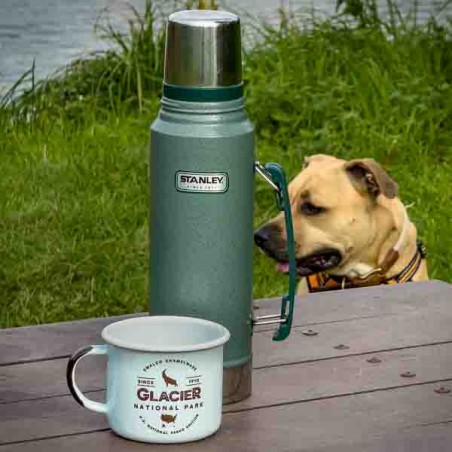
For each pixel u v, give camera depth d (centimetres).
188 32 152
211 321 156
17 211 372
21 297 317
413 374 169
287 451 148
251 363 162
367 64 464
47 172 403
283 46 480
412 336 182
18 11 605
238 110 155
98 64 492
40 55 535
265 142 425
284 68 462
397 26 525
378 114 438
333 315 189
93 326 184
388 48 475
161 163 155
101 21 579
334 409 159
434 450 149
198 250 155
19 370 169
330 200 277
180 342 155
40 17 593
